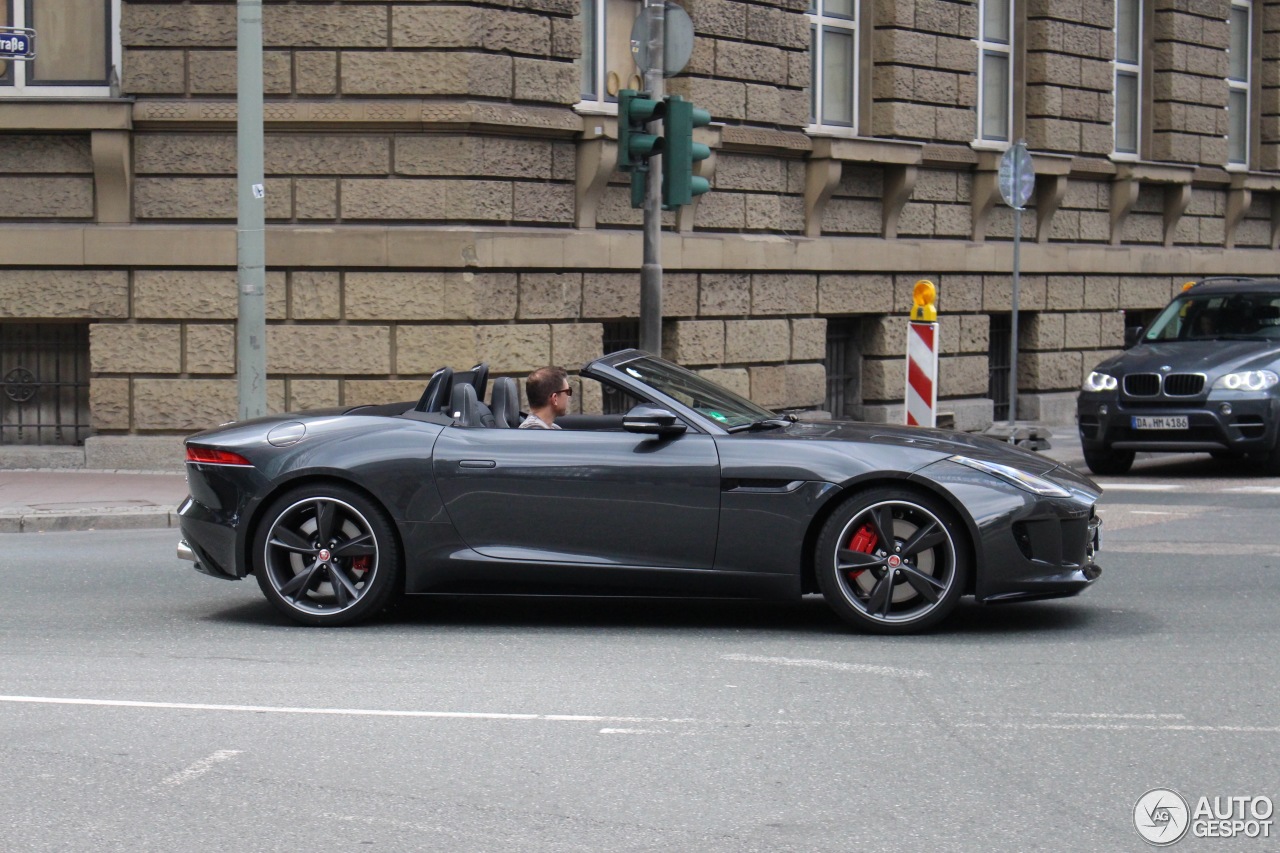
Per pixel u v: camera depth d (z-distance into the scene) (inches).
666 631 312.3
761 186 700.0
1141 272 924.0
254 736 233.0
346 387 578.2
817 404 729.6
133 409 583.2
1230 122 1025.5
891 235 767.1
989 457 306.2
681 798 202.7
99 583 373.4
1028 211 848.9
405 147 572.1
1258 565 392.5
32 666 281.0
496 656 288.4
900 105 757.3
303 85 570.6
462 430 313.0
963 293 803.4
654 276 493.0
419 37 566.6
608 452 306.5
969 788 206.7
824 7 746.2
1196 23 956.6
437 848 183.9
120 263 575.8
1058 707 249.4
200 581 376.8
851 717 243.4
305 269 576.7
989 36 837.8
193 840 187.2
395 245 571.2
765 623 320.5
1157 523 470.3
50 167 579.2
